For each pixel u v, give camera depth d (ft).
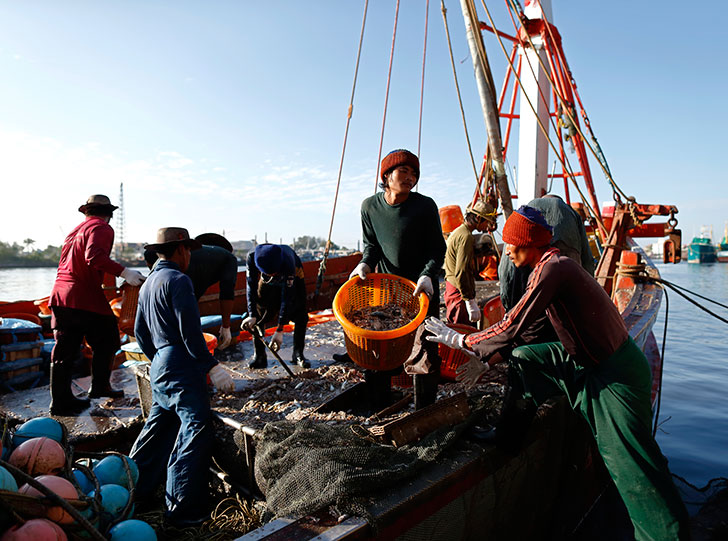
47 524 6.66
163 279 10.40
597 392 8.25
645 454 7.91
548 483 11.56
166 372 10.33
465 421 10.04
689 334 47.37
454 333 9.57
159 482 10.97
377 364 10.60
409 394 13.17
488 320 17.61
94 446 11.66
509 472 10.00
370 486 7.73
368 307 11.78
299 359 16.19
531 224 8.32
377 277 12.20
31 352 17.94
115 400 13.67
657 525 7.85
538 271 8.21
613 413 8.07
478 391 12.46
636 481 7.95
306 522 7.13
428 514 8.06
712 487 14.83
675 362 34.01
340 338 20.20
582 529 13.25
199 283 14.99
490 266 36.01
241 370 15.78
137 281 12.65
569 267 8.04
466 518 8.93
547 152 38.19
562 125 33.24
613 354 8.13
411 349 10.83
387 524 7.32
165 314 10.35
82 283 12.51
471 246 14.12
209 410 10.49
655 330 50.16
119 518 8.24
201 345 10.25
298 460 8.49
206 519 9.98
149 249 11.89
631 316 19.10
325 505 7.39
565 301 8.09
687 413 22.68
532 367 9.29
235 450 10.59
